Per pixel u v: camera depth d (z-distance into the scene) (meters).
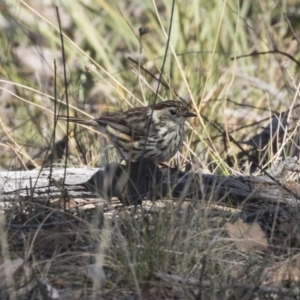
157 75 15.70
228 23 16.00
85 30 16.19
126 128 10.95
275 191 9.59
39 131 13.76
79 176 10.11
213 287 7.22
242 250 8.15
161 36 16.12
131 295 7.52
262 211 8.95
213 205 9.08
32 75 16.72
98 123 11.28
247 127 13.73
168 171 9.21
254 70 16.25
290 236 8.46
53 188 9.86
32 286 7.56
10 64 16.00
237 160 11.97
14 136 14.27
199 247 7.90
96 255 7.71
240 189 9.55
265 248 8.29
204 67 15.11
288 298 7.24
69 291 7.53
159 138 10.97
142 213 8.44
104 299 7.46
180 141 11.28
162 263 7.76
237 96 15.07
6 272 7.59
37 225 8.70
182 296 7.37
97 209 8.70
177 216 8.57
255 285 7.26
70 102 14.70
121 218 8.62
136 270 7.63
